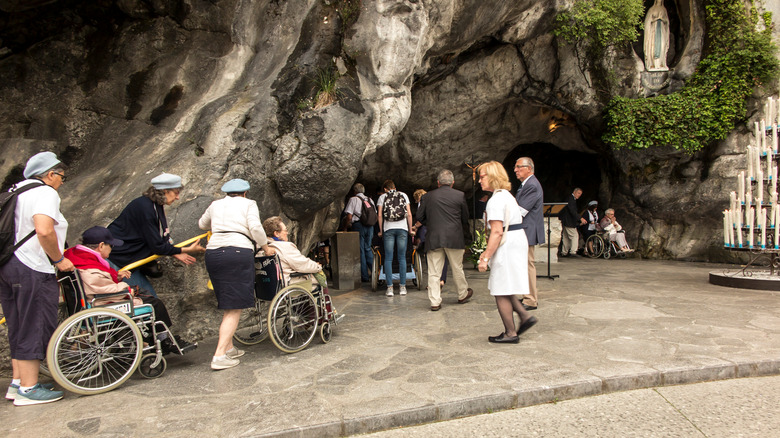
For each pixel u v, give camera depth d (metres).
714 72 11.14
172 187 4.21
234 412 3.11
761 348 4.17
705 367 3.70
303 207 6.29
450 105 11.25
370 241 9.02
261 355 4.44
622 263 11.30
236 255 4.03
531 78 11.23
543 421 3.07
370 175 12.61
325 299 4.90
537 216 5.85
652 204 12.22
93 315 3.52
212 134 5.75
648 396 3.42
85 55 6.93
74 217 5.20
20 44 6.77
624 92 11.66
